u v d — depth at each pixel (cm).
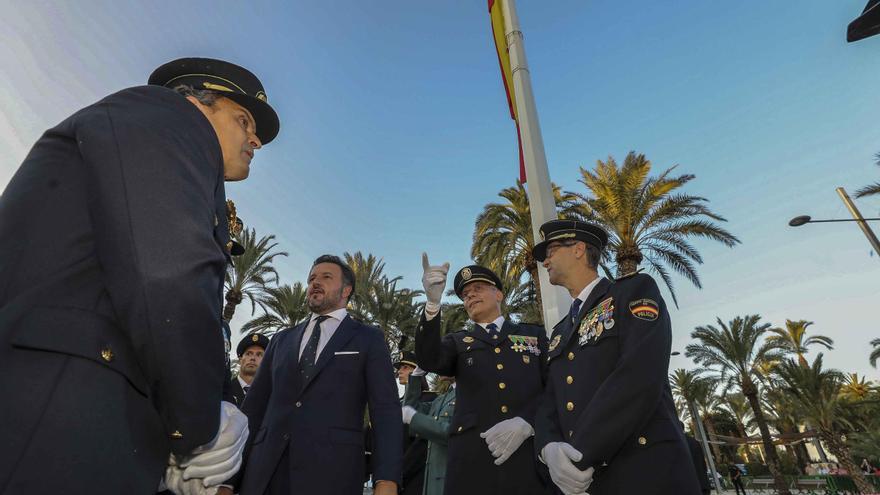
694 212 1895
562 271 292
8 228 91
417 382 543
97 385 81
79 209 93
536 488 293
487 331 360
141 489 85
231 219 160
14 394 75
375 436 266
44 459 72
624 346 221
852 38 192
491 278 381
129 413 86
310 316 322
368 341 298
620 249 1952
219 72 144
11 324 80
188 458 115
